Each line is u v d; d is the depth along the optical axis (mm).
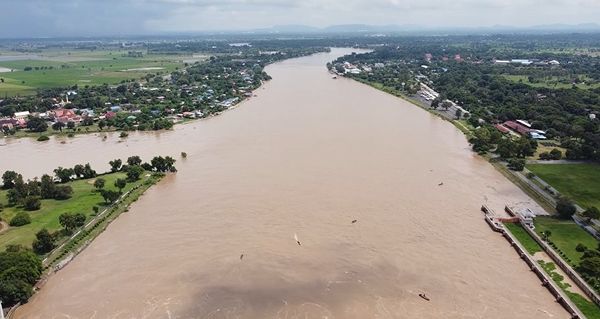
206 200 118125
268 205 113938
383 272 87312
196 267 89375
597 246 94938
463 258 92188
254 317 75562
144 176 135500
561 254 92062
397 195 119875
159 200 119438
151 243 98688
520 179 131375
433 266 89312
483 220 107750
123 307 79062
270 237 99250
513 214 109000
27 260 85812
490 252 94562
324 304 78500
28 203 114688
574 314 75312
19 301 80688
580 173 135375
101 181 127188
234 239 98750
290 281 84625
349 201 115750
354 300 79562
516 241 96812
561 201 108500
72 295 82750
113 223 108188
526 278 86250
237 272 87438
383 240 98062
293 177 131750
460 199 118625
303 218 107188
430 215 109375
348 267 88750
